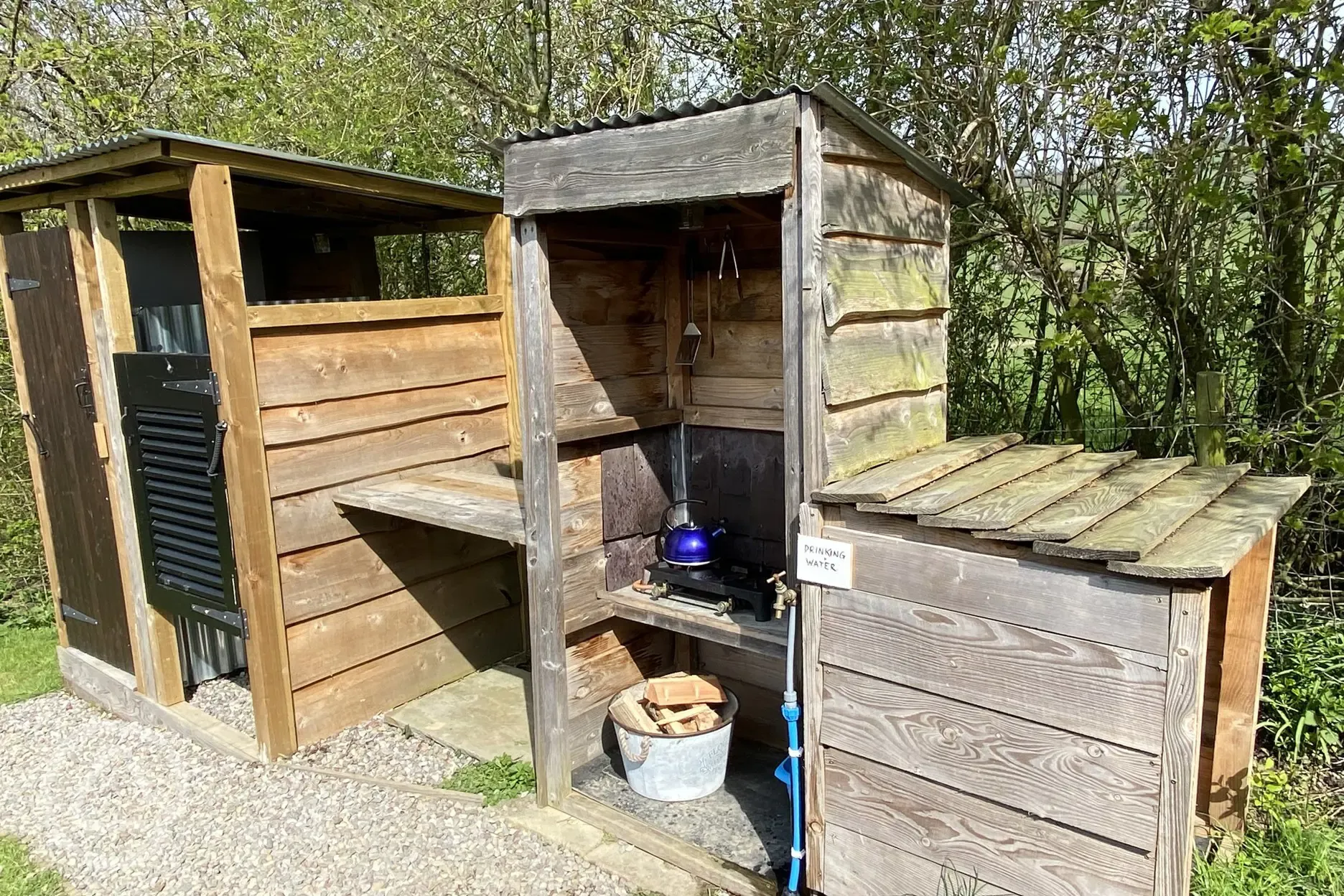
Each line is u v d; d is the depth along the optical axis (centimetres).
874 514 216
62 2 600
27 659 485
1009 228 359
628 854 281
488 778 332
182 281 460
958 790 210
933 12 358
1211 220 319
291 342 349
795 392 226
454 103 572
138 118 588
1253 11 287
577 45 546
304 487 358
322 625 371
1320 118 266
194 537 360
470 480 396
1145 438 358
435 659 422
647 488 326
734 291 311
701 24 481
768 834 287
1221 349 343
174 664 400
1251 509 214
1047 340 328
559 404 290
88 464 399
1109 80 321
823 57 418
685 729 307
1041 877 198
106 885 284
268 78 611
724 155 222
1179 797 175
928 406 282
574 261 291
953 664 205
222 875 285
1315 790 287
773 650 259
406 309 389
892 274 253
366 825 309
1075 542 181
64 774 357
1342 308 279
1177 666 172
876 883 230
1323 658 308
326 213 436
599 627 329
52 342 399
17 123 582
